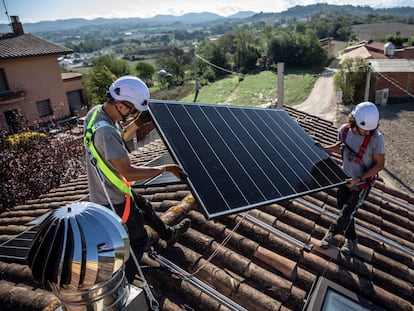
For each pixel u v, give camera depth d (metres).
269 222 4.15
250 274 3.35
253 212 4.27
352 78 29.72
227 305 2.99
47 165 12.28
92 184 2.85
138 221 2.99
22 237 4.30
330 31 111.56
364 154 3.83
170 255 3.50
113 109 2.72
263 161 3.71
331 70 51.44
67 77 32.59
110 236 1.64
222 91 43.66
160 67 65.12
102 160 2.64
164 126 3.32
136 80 2.71
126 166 2.60
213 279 3.26
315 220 4.52
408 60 31.78
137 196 3.28
